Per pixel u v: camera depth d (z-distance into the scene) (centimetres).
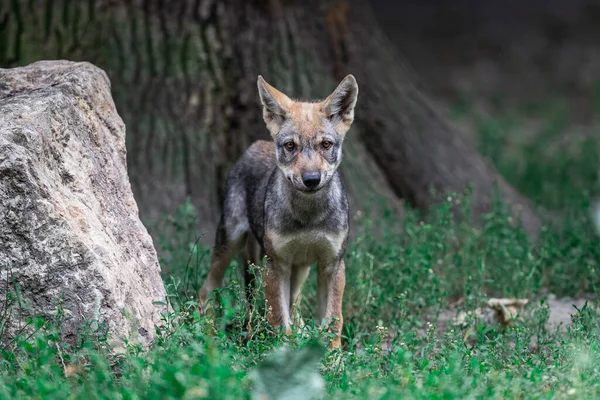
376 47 1645
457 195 1581
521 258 1330
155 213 1390
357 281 1143
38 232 805
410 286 1161
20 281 805
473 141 2514
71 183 873
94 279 812
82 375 765
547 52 3625
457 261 1303
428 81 3425
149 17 1458
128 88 1430
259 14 1507
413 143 1633
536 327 1097
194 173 1429
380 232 1477
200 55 1462
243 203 1143
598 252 1348
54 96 900
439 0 3956
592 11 3853
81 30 1428
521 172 2175
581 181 2053
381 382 782
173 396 677
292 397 698
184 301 1034
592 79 3362
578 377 774
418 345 1003
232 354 796
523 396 762
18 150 802
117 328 813
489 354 902
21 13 1417
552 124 2833
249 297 1038
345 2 1595
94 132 950
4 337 806
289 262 1034
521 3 3909
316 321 1099
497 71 3509
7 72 988
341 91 1020
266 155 1140
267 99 1038
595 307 1048
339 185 1034
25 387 717
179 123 1442
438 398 707
